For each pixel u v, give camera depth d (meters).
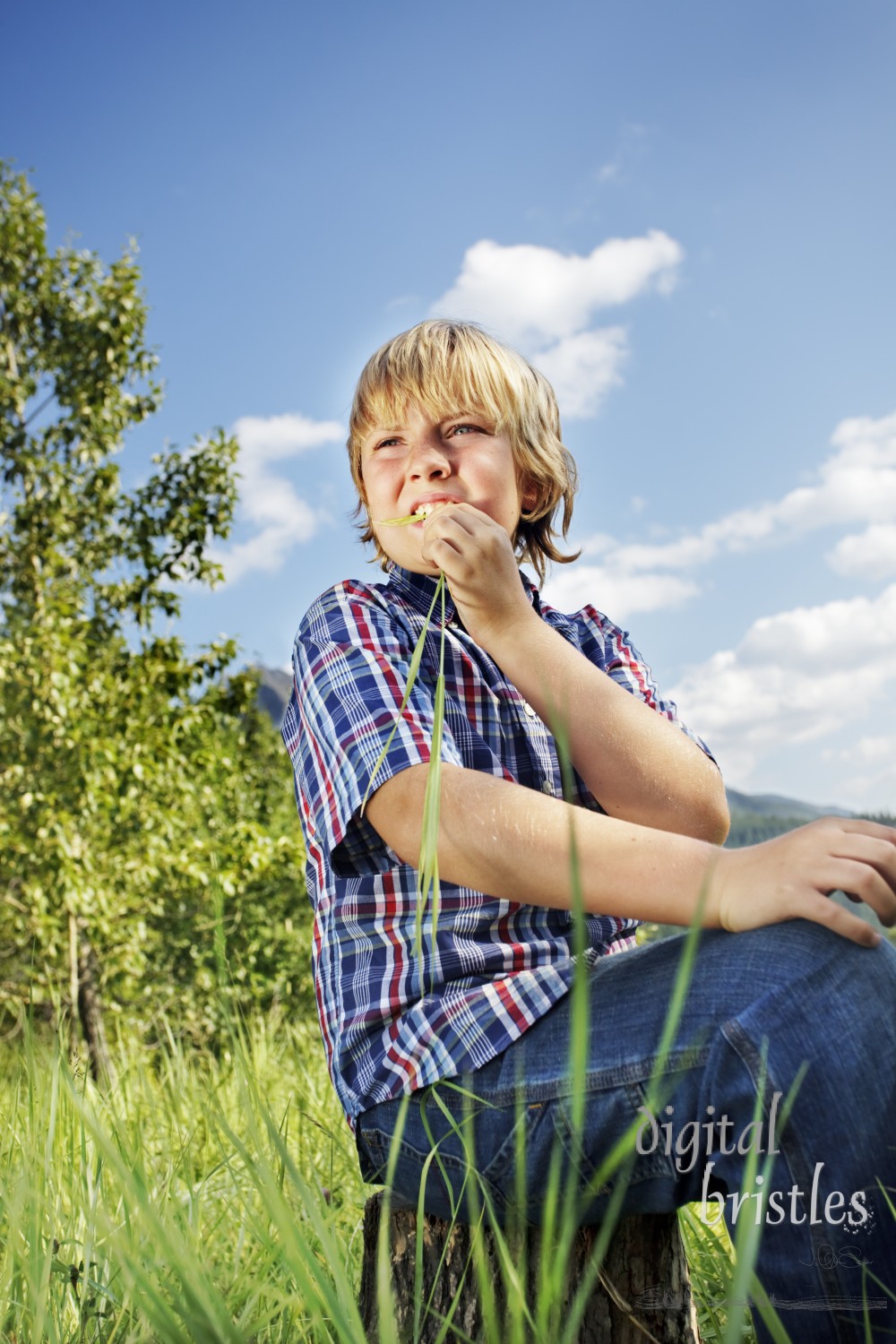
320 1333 0.99
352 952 1.26
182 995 9.55
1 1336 1.14
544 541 1.90
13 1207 1.23
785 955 0.98
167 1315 0.83
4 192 10.90
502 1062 1.11
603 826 1.08
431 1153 1.07
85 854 9.16
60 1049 1.39
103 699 9.81
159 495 10.79
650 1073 1.01
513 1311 0.88
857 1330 0.92
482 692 1.44
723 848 1.06
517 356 1.73
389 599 1.51
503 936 1.23
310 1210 0.87
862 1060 0.94
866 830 1.01
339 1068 1.25
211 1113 1.04
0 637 9.46
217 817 10.88
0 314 10.93
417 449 1.58
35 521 10.20
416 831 1.13
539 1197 1.09
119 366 10.92
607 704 1.31
